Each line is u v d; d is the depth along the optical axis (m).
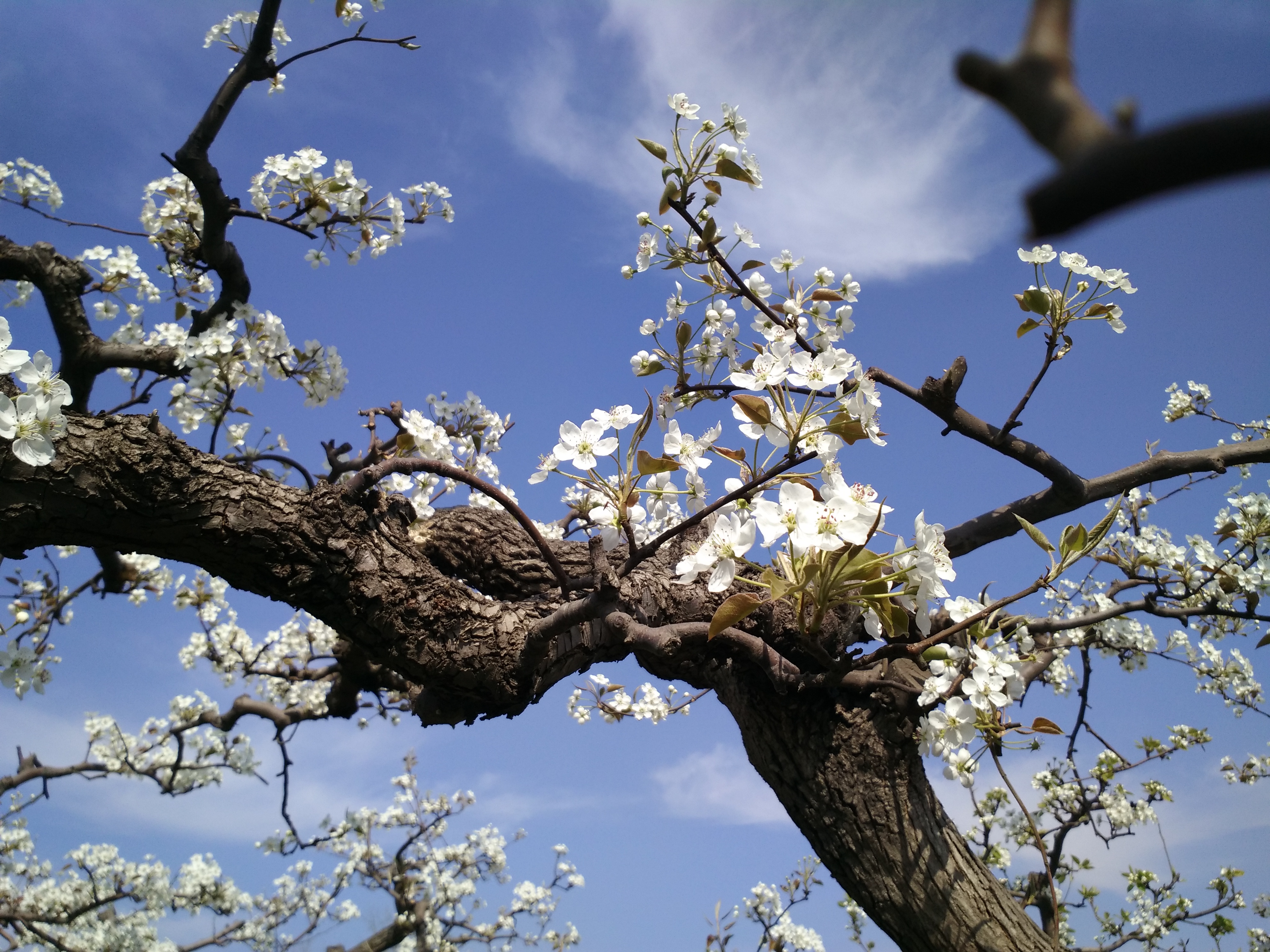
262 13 3.34
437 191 4.16
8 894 7.80
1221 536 3.66
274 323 3.76
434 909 8.46
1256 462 3.38
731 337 3.16
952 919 2.77
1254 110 0.18
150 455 2.26
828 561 1.90
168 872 8.41
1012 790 2.49
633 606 3.17
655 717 4.70
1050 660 3.92
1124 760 4.28
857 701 3.07
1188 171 0.19
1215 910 5.12
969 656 2.40
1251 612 3.56
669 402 2.86
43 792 6.30
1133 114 0.24
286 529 2.42
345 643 4.71
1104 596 4.12
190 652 6.41
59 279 3.84
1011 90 0.27
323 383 3.84
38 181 4.21
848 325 3.18
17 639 4.00
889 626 1.94
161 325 4.30
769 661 2.88
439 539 3.46
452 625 2.65
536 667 2.61
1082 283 2.71
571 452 2.29
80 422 2.25
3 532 2.19
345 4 3.82
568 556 3.49
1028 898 4.74
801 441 2.21
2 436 1.97
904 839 2.87
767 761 3.10
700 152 2.83
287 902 8.82
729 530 2.02
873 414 2.17
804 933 6.65
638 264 3.18
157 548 2.37
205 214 3.75
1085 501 3.27
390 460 2.54
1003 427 3.07
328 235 3.95
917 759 3.08
